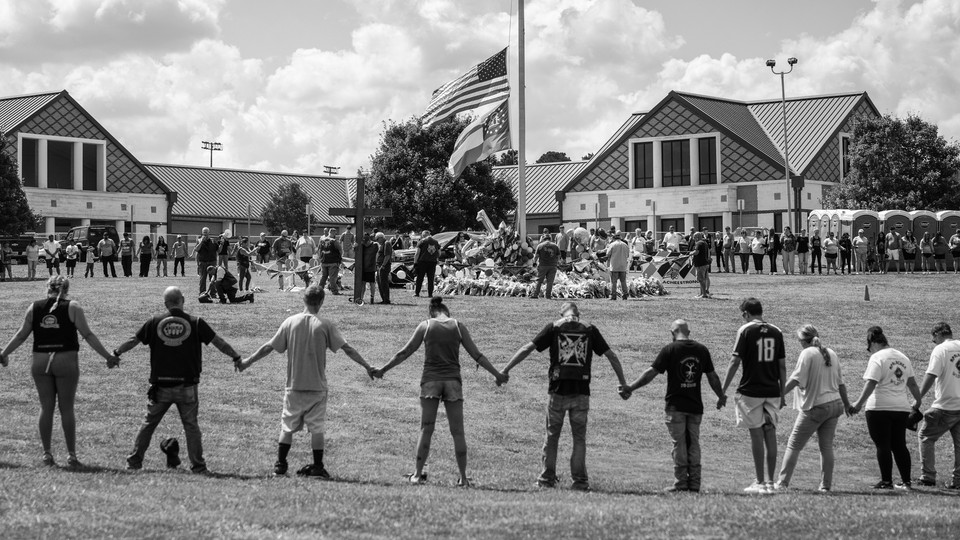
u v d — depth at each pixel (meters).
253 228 89.44
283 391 19.50
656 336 26.28
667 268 43.50
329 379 20.91
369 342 24.53
